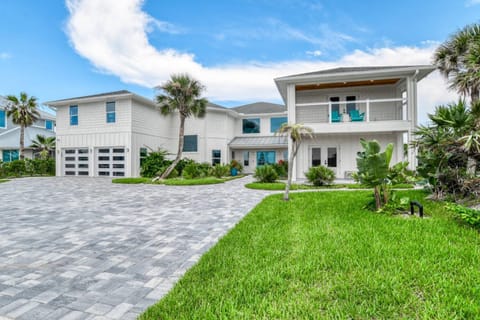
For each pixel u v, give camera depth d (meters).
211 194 10.41
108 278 3.02
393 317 2.14
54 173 23.77
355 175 6.55
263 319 2.14
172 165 17.14
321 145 15.67
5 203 8.50
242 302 2.39
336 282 2.71
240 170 23.81
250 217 5.96
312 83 14.34
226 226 5.40
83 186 13.84
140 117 20.38
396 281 2.69
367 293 2.50
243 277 2.87
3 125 27.28
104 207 7.67
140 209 7.32
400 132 14.52
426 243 3.82
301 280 2.80
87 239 4.54
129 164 19.33
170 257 3.69
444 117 7.38
